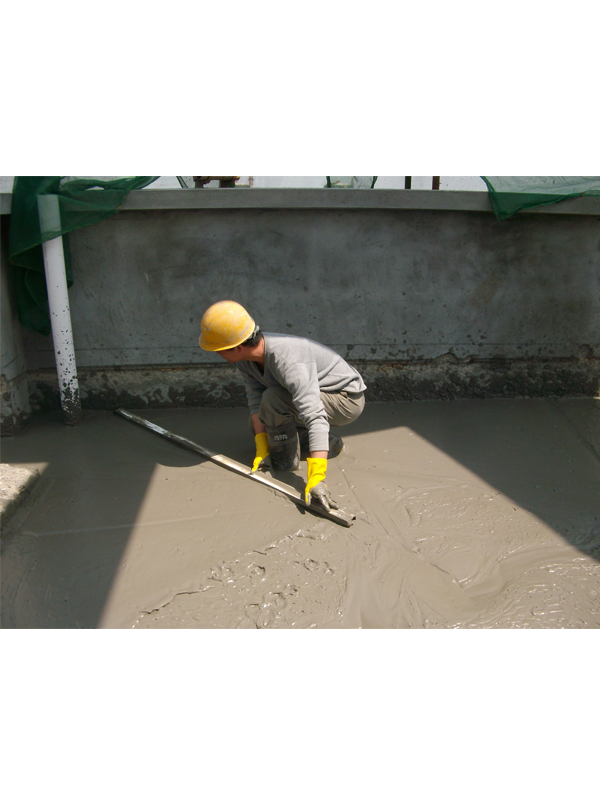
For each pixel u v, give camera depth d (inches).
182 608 105.9
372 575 114.0
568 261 187.3
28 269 171.5
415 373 197.5
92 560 118.9
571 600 107.7
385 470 153.4
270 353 130.3
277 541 123.4
